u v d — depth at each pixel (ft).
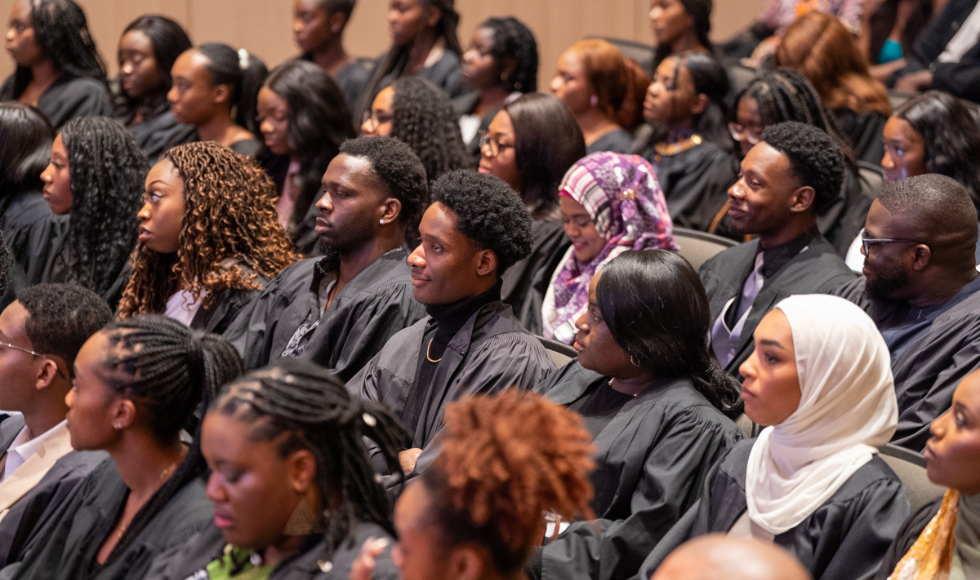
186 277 11.93
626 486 8.21
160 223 11.84
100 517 7.70
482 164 14.60
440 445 8.84
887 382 7.17
